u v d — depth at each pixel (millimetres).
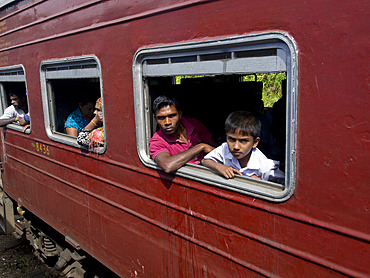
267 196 1618
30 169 4062
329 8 1322
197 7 1775
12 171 4633
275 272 1661
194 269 2107
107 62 2453
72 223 3328
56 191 3525
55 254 4215
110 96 2498
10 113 4516
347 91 1313
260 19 1530
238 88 2650
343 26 1295
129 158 2449
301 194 1499
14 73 4055
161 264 2348
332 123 1368
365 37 1248
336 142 1365
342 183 1367
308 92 1420
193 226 2061
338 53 1318
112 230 2771
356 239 1353
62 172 3355
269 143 2418
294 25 1426
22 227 4953
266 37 1507
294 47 1430
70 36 2801
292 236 1561
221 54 1727
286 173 1541
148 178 2326
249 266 1769
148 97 2268
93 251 3066
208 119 2777
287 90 1486
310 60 1396
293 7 1419
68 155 3193
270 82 5398
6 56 4082
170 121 2104
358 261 1357
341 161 1360
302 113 1450
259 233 1694
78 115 3449
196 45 1785
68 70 2963
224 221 1864
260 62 1576
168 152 2188
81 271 3580
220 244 1912
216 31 1708
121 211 2641
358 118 1297
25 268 4648
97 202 2900
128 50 2250
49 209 3746
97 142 2736
